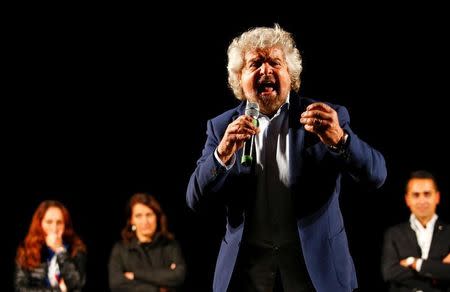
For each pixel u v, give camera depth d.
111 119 9.49
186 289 9.29
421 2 8.78
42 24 9.25
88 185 9.48
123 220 9.46
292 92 3.12
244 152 2.95
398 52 8.88
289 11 8.92
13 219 9.29
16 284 6.66
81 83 9.45
